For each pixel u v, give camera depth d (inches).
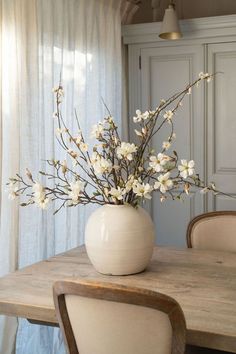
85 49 107.2
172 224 133.0
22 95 82.4
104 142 65.4
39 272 66.6
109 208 63.9
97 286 43.6
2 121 78.1
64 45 97.9
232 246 83.4
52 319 52.2
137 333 44.8
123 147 59.7
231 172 127.0
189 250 79.4
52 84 92.0
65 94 98.3
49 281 62.3
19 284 61.1
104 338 46.3
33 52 84.0
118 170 63.0
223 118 126.7
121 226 62.3
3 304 54.8
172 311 42.3
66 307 47.4
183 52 128.6
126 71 135.6
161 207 133.8
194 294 56.5
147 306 42.5
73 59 101.1
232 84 125.0
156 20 148.3
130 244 62.6
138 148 63.1
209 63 126.3
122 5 127.7
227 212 85.1
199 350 60.1
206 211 129.3
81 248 81.8
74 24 102.4
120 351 46.2
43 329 90.7
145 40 130.8
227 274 65.1
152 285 60.1
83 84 106.0
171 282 61.3
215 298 55.0
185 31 126.1
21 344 86.2
